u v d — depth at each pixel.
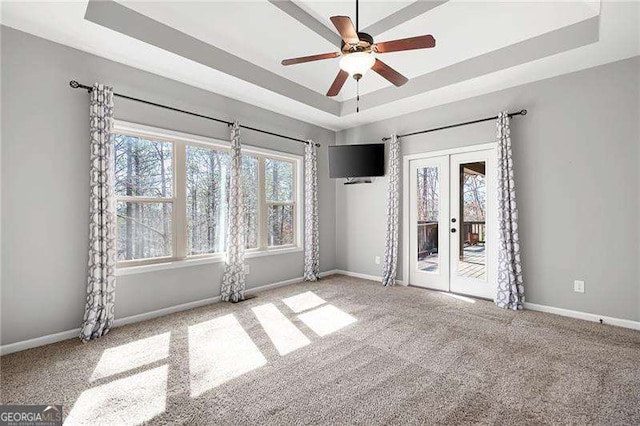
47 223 2.69
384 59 3.77
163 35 2.89
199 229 3.84
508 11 2.89
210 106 3.85
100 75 2.98
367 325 3.12
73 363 2.34
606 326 3.05
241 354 2.50
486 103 3.95
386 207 4.97
